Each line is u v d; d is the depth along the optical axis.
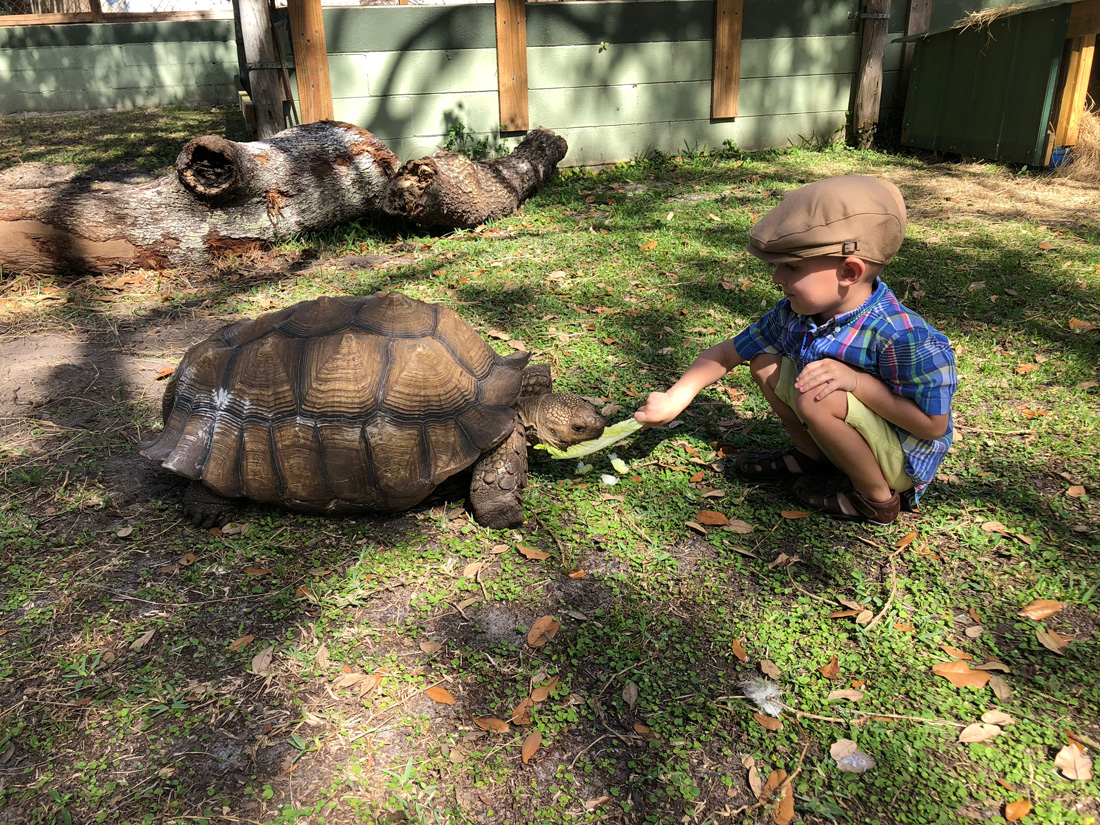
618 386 3.94
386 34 7.63
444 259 5.88
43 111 13.16
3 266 5.39
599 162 8.76
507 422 2.86
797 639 2.39
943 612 2.47
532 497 3.11
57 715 2.16
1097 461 3.21
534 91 8.30
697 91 8.83
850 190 2.34
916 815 1.87
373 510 2.91
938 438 2.60
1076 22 7.30
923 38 8.86
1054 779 1.93
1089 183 7.52
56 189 5.53
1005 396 3.76
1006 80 7.98
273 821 1.87
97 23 13.01
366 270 5.71
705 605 2.53
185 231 5.70
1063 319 4.50
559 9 8.10
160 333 4.77
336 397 2.78
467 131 8.16
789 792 1.92
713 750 2.04
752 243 2.52
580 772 1.99
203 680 2.28
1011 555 2.70
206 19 13.51
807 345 2.62
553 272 5.54
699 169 8.46
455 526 2.94
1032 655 2.29
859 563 2.71
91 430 3.66
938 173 8.11
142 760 2.04
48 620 2.51
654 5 8.38
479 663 2.31
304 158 6.05
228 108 13.02
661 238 6.20
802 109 9.26
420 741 2.08
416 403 2.79
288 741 2.08
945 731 2.07
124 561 2.78
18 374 4.21
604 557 2.77
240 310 5.06
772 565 2.69
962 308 4.72
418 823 1.86
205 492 2.95
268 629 2.46
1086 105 8.27
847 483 2.89
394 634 2.43
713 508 3.01
